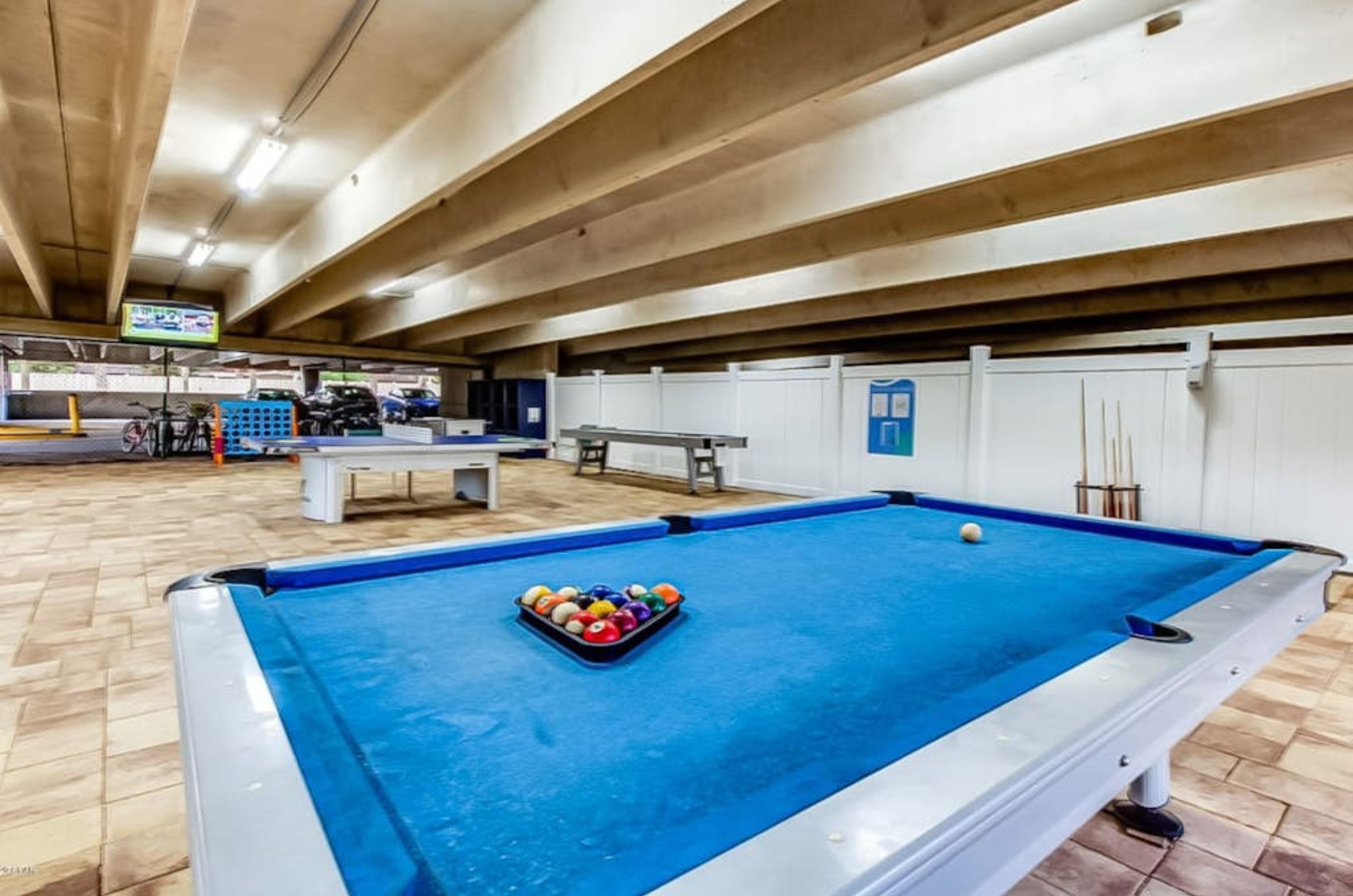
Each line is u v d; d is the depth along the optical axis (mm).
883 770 781
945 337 9781
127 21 3041
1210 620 1337
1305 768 2102
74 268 8656
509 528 5859
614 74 2557
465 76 3510
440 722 1001
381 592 1714
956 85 3395
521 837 717
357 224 4973
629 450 10961
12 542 5086
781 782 782
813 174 4188
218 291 10789
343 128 4219
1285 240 4801
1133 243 4570
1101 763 918
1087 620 1511
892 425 7066
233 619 1311
